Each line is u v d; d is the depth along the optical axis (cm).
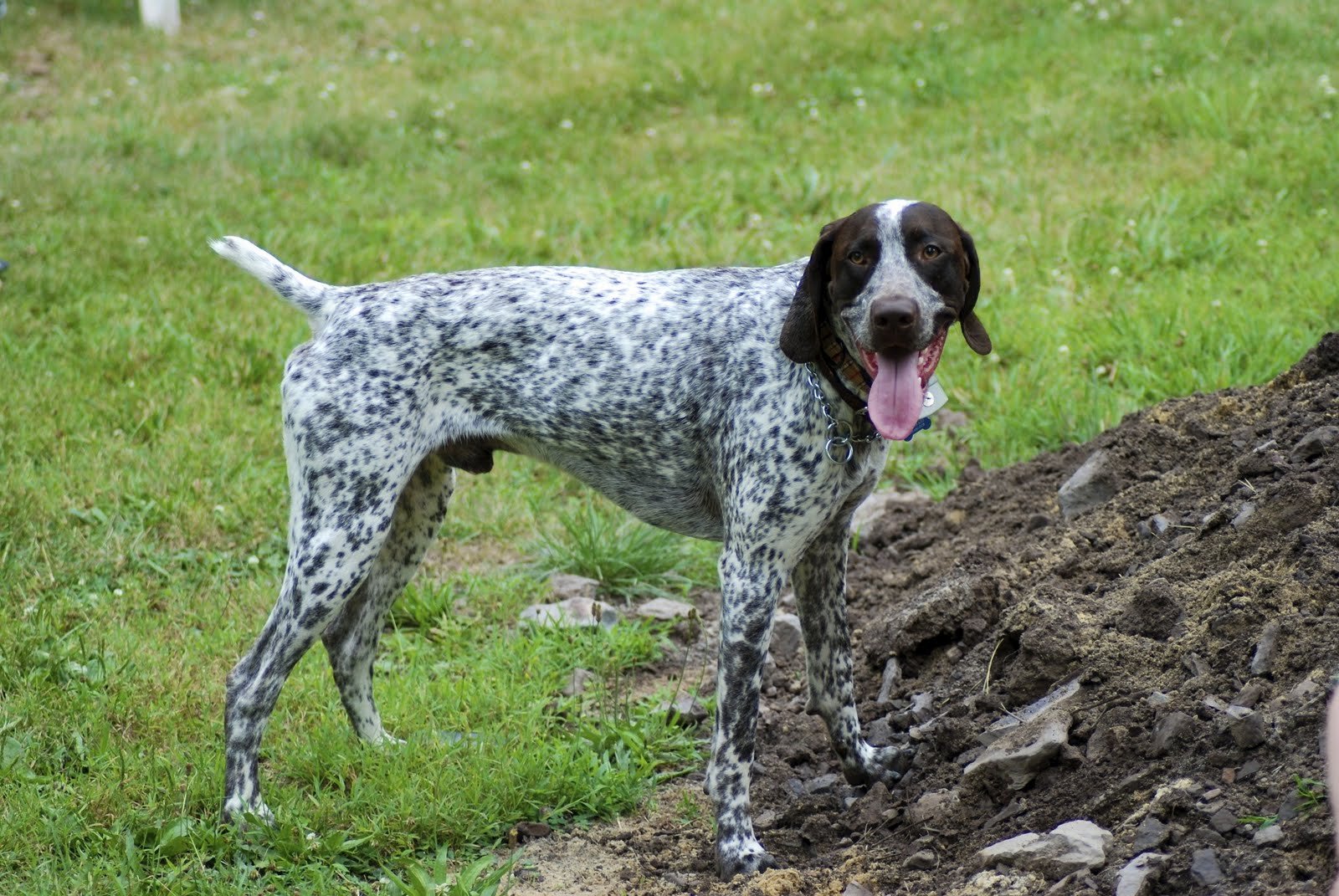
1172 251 1059
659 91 1600
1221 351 880
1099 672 506
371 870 515
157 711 614
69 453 852
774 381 498
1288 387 670
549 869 519
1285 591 491
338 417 528
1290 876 380
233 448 880
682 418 522
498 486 871
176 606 724
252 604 727
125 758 571
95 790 544
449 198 1320
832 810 539
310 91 1619
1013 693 532
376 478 531
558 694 661
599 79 1628
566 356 532
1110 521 630
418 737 586
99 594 732
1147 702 478
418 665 674
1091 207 1163
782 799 557
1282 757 424
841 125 1459
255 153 1420
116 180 1323
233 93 1619
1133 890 393
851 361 482
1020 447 848
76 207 1249
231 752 535
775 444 493
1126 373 891
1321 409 613
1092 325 963
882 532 778
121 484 825
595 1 1977
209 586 752
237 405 939
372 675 632
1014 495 744
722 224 1230
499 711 627
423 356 537
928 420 529
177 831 514
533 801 550
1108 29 1619
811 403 489
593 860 525
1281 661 465
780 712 631
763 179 1316
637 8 1917
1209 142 1271
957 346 978
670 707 632
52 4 1930
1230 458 625
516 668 665
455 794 542
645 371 524
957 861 467
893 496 819
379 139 1467
